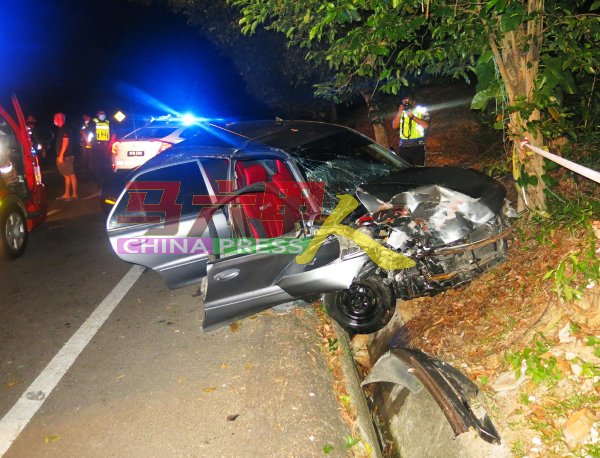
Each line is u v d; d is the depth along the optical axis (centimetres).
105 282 629
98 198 1171
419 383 350
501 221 433
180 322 507
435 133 1145
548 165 452
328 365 415
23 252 758
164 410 374
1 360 466
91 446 345
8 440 359
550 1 436
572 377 307
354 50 467
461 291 460
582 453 266
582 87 520
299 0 497
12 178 734
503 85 454
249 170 520
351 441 326
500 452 286
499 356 362
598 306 337
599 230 394
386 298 431
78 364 447
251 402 370
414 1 425
